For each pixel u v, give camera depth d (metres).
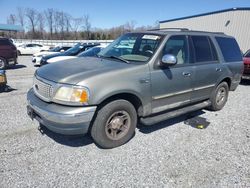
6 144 3.55
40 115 3.27
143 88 3.59
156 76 3.74
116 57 4.02
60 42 41.78
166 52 3.91
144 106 3.72
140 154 3.43
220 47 5.27
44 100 3.30
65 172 2.94
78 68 3.47
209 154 3.52
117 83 3.28
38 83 3.50
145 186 2.74
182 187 2.75
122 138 3.62
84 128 3.15
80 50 11.62
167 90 3.98
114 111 3.40
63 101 3.07
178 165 3.19
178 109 4.45
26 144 3.58
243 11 20.20
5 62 12.38
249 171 3.12
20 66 13.96
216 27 22.72
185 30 4.63
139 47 4.07
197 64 4.51
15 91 6.92
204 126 4.51
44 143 3.63
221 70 5.18
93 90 3.09
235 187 2.79
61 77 3.21
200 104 4.95
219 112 5.53
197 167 3.16
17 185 2.66
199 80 4.60
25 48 25.09
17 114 4.85
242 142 3.96
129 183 2.78
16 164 3.05
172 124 4.61
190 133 4.23
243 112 5.57
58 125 3.07
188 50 4.38
